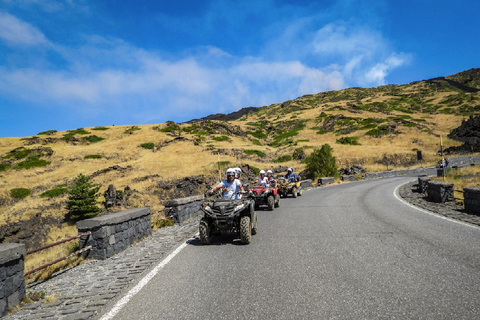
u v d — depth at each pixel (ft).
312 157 117.19
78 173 151.12
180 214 34.14
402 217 29.71
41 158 180.14
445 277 13.42
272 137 333.42
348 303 11.25
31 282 17.17
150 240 25.32
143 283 14.75
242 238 21.43
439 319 9.77
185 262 18.04
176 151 193.06
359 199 47.65
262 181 43.60
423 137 239.30
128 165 154.30
